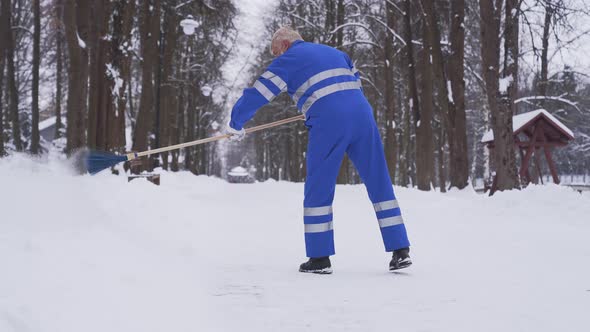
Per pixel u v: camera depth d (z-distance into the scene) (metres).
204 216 8.13
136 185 9.73
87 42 13.72
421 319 2.63
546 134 17.89
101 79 16.16
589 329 2.41
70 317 2.36
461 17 17.20
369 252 5.25
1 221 4.70
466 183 17.06
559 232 6.42
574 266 4.20
